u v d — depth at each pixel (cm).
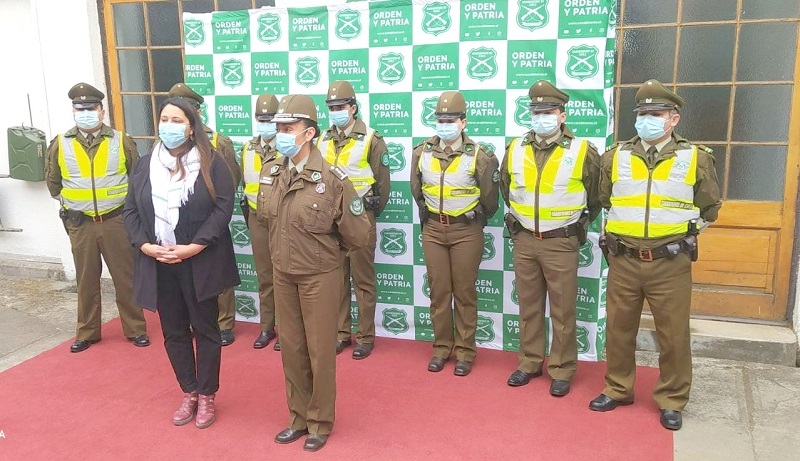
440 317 360
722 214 385
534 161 319
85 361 384
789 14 357
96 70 502
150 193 282
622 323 302
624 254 293
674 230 279
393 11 379
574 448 276
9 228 580
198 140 287
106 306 488
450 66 371
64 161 384
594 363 368
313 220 258
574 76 347
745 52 368
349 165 361
